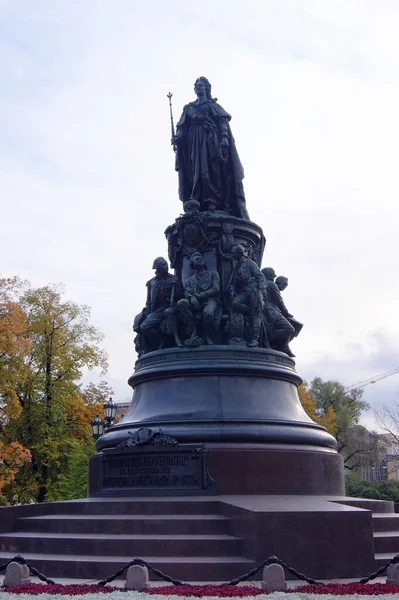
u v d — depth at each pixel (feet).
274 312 63.21
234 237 64.95
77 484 116.98
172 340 62.03
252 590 32.83
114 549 41.55
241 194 68.33
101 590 33.27
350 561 39.37
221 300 61.57
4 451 120.37
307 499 49.57
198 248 64.08
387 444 240.32
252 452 51.70
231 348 58.34
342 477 56.90
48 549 43.21
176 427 53.62
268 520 39.22
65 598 30.60
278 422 54.85
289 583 37.19
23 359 133.18
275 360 59.82
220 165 68.74
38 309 147.64
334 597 30.45
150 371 58.80
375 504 51.55
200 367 56.95
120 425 57.67
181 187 70.13
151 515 46.21
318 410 222.48
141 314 64.54
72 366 149.07
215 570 38.50
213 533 43.14
